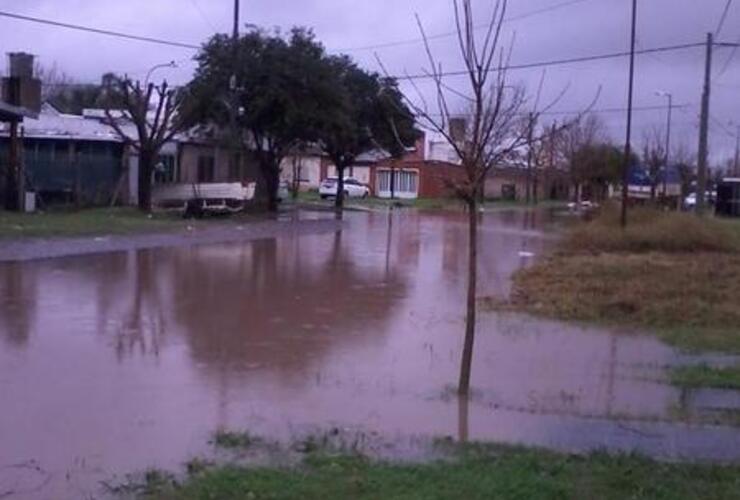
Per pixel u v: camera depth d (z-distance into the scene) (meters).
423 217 57.72
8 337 14.40
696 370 13.15
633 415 10.63
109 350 13.69
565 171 85.06
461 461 8.37
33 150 45.19
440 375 12.63
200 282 21.95
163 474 8.05
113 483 7.86
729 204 64.50
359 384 11.98
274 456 8.56
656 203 54.56
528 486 7.57
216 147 55.59
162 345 14.23
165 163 53.16
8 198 39.06
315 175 92.44
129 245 29.69
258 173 52.94
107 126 50.19
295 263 27.36
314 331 15.96
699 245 34.38
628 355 14.40
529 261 30.81
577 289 21.95
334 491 7.41
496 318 17.83
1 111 37.44
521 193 92.56
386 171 90.31
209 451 8.77
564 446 9.16
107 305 17.86
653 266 27.59
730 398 11.59
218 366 12.86
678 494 7.54
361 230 43.69
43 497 7.57
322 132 50.66
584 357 14.17
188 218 42.88
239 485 7.54
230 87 48.47
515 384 12.22
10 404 10.48
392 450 8.87
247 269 25.16
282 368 12.87
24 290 19.28
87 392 11.13
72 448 8.91
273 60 49.06
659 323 17.44
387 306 19.34
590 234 35.78
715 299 20.47
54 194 43.94
